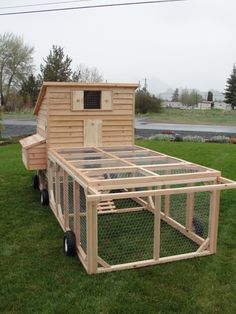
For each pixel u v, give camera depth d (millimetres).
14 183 10016
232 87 54625
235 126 32031
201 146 17219
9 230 6449
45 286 4496
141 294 4328
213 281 4656
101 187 4773
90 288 4449
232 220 6945
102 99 8359
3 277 4730
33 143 8242
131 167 5801
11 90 47625
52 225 6707
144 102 44156
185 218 6660
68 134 8227
